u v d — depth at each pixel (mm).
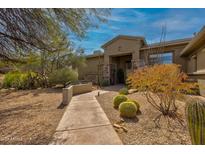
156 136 3691
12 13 4871
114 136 3678
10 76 15945
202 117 2236
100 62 19812
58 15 5172
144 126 4355
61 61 16281
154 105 6207
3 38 5590
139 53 15484
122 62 19719
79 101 8344
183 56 13430
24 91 13039
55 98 9289
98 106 7047
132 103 5449
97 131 4000
